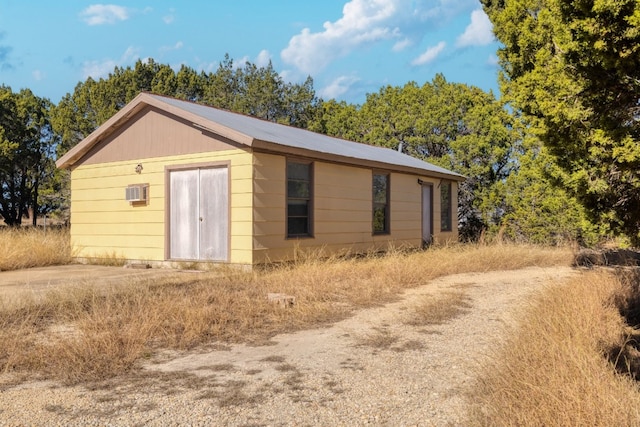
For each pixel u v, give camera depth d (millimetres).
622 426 3254
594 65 5285
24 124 29672
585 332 5461
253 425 3693
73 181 14094
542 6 12289
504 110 21344
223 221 11414
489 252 13766
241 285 9195
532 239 18000
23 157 28328
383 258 13359
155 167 12508
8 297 7590
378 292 8805
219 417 3828
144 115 12742
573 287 8375
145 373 4812
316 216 12727
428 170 17281
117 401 4133
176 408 3988
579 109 5578
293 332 6391
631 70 4902
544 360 4363
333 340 5988
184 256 12062
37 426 3678
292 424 3711
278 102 30422
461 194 22062
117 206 13180
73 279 10133
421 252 15477
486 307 7773
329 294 8570
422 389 4363
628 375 4406
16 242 13375
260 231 11141
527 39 11430
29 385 4500
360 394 4273
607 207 6453
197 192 11867
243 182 11078
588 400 3445
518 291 9164
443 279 10750
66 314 6867
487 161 21297
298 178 12359
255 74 31391
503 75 14367
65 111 28688
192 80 32250
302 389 4395
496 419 3527
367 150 16875
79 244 13906
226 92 30703
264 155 11258
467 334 6168
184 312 6828
